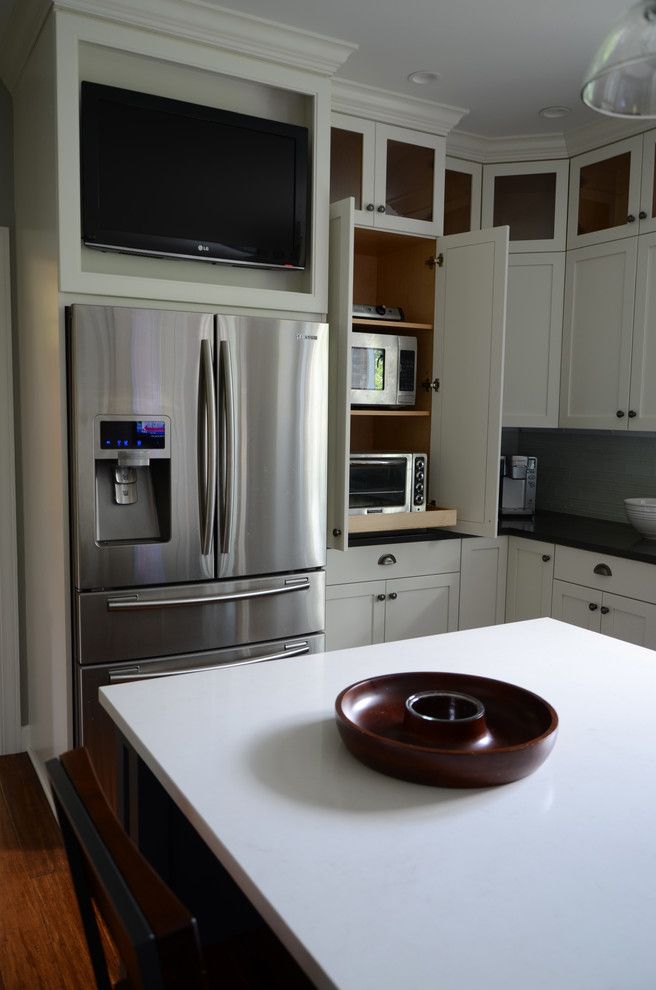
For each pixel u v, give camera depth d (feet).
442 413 11.21
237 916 4.49
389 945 2.47
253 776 3.61
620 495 12.39
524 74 9.79
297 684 4.85
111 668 7.97
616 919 2.63
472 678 4.40
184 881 4.33
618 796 3.50
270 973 3.82
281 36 8.62
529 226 12.02
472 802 3.41
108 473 8.11
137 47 8.02
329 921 2.58
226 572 8.47
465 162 11.99
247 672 5.07
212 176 8.52
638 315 10.68
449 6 8.13
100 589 7.89
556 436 13.52
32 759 10.34
